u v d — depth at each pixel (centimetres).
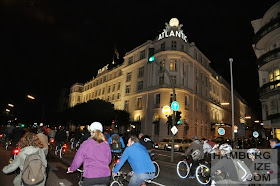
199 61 4100
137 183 369
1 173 759
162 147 2472
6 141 1431
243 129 1495
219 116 4972
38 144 337
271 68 2444
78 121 4372
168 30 3847
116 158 721
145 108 3559
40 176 309
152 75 3628
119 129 4103
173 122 1276
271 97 2425
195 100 3712
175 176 879
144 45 3934
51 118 6169
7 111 5306
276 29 2245
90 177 311
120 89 4531
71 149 1748
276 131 2298
